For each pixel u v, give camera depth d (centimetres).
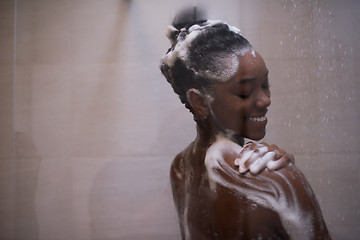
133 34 83
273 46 81
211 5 81
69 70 84
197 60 77
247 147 75
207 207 75
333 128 82
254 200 72
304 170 81
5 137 83
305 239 72
